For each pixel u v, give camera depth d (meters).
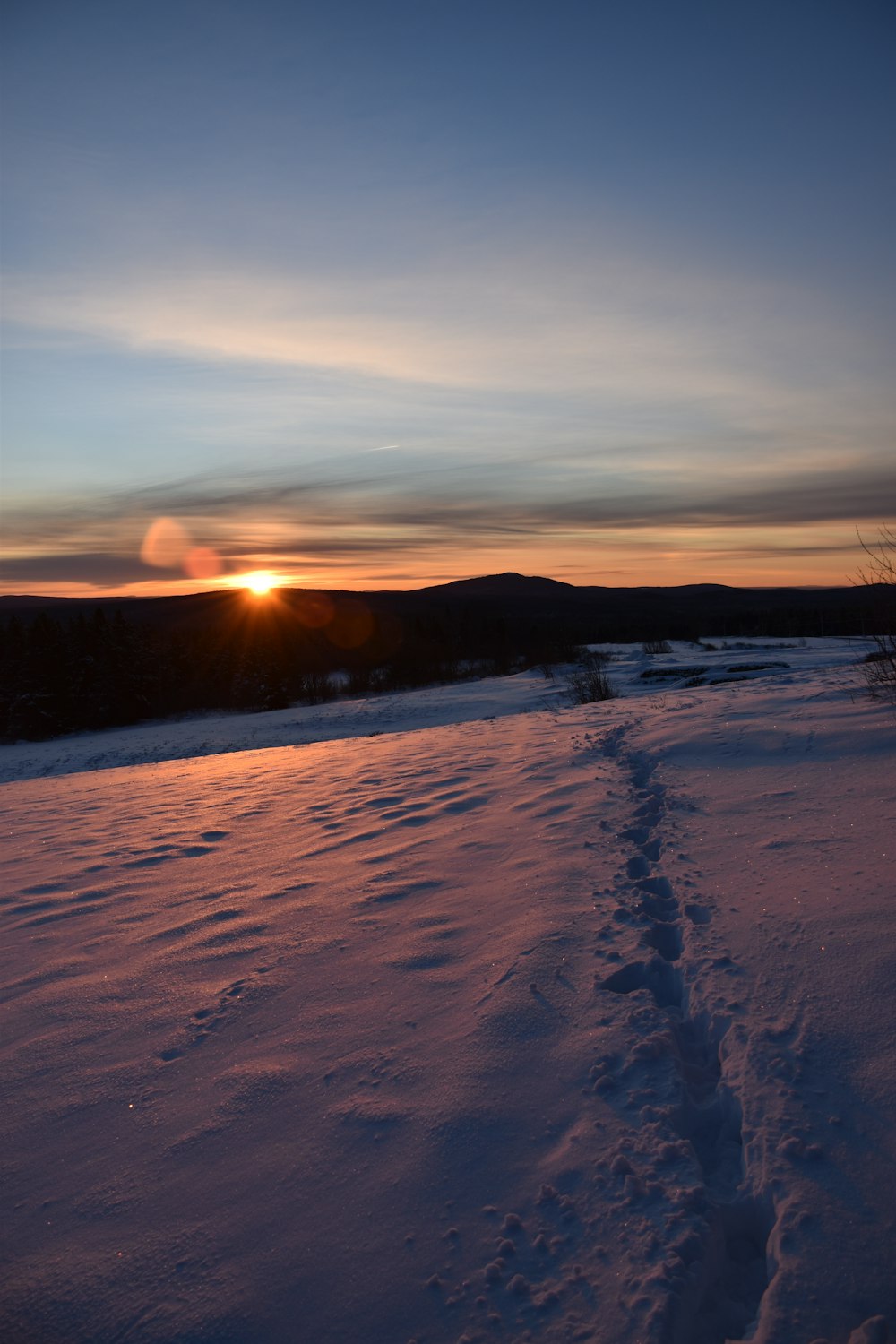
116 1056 3.16
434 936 3.96
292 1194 2.29
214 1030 3.29
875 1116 2.28
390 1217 2.17
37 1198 2.40
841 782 5.32
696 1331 1.81
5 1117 2.82
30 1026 3.48
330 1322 1.89
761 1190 2.10
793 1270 1.85
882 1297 1.77
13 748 39.88
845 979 2.94
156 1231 2.22
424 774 8.40
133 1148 2.58
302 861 5.61
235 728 34.12
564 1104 2.53
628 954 3.46
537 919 3.95
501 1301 1.88
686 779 6.17
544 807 6.14
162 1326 1.92
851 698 7.88
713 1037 2.84
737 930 3.47
